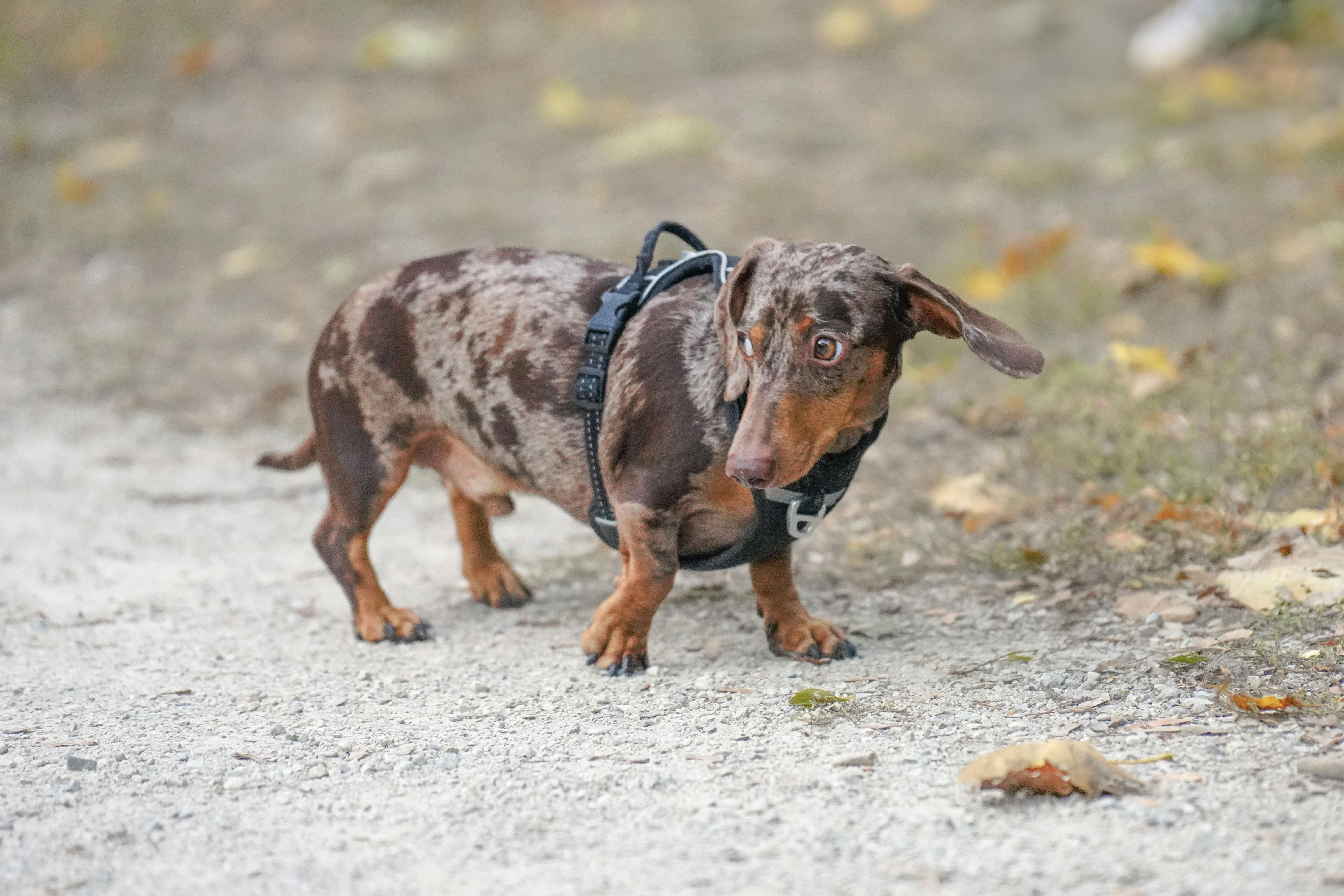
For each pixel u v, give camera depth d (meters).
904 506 8.14
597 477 5.99
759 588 6.28
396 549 8.28
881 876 4.16
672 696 5.79
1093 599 6.49
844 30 19.78
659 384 5.69
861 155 15.44
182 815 4.79
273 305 12.73
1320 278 10.00
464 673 6.23
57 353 11.95
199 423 10.51
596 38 20.61
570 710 5.69
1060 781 4.54
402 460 6.59
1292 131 13.75
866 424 5.36
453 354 6.25
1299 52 16.67
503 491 6.63
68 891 4.29
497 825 4.64
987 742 5.07
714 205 14.16
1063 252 11.64
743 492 5.70
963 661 5.97
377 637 6.71
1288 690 5.26
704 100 17.67
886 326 5.11
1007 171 14.19
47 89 19.41
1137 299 10.47
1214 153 13.49
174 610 7.24
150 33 21.16
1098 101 16.19
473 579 7.27
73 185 15.31
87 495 9.14
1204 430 7.93
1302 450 7.47
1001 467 8.41
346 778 5.08
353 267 13.30
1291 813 4.34
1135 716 5.18
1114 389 8.63
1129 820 4.38
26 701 5.95
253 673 6.32
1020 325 10.43
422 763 5.18
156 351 11.88
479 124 17.36
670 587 5.98
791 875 4.20
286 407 10.73
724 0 21.95
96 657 6.55
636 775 4.98
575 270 6.23
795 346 5.01
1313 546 6.40
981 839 4.34
